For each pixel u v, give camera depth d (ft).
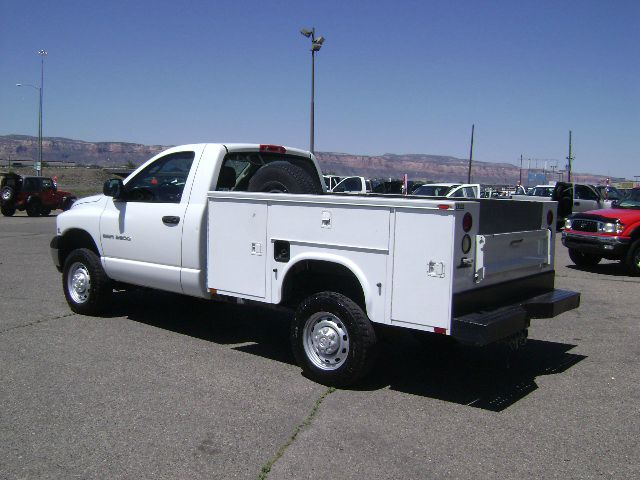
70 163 382.83
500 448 13.89
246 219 19.29
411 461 13.16
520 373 19.47
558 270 43.21
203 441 13.88
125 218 23.11
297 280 19.16
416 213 15.78
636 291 34.50
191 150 21.83
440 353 21.71
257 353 20.88
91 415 15.17
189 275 20.93
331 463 12.97
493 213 16.78
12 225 73.00
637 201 45.29
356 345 16.90
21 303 27.48
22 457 12.94
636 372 19.66
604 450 13.88
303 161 25.30
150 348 21.07
